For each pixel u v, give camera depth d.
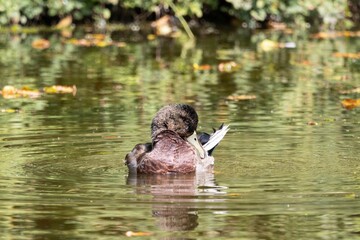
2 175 11.17
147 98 16.89
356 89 17.81
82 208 9.68
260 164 11.77
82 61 21.86
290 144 12.92
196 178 11.11
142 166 11.43
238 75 19.77
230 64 21.05
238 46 24.89
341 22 29.80
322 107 15.95
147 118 14.90
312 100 16.69
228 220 9.24
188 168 11.43
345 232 8.85
